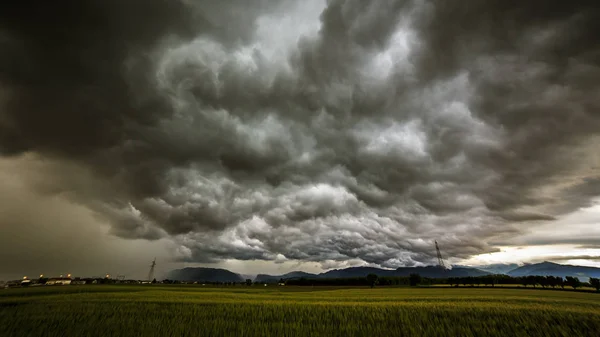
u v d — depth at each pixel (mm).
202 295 39562
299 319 17062
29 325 15414
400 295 47625
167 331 14289
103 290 52375
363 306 22172
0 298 29625
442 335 14180
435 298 36875
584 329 15359
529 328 15625
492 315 18125
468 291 66500
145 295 35531
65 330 14562
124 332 14125
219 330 14477
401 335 14242
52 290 49156
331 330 14758
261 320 16844
